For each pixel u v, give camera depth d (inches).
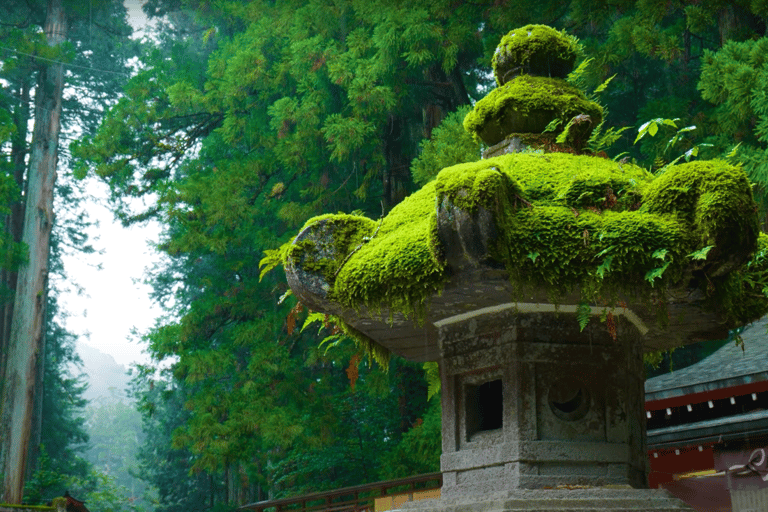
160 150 868.6
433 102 723.4
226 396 725.9
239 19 872.9
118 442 2669.8
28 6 1120.8
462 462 157.5
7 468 938.7
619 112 707.4
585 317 139.9
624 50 512.7
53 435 1251.2
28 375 978.1
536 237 131.9
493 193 128.0
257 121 812.6
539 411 150.2
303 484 778.8
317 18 701.3
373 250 146.5
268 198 797.2
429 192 153.6
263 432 670.5
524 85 165.2
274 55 785.6
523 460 147.0
